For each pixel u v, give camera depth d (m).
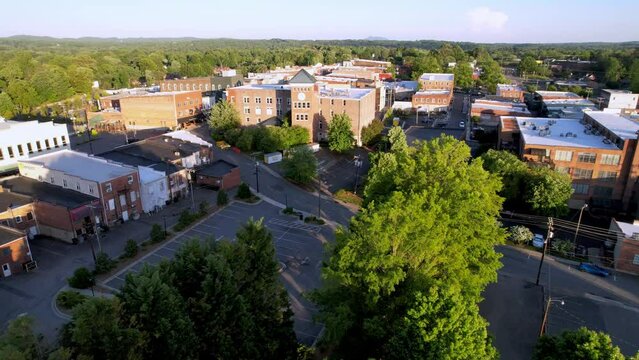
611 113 103.50
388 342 32.47
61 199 67.00
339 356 39.62
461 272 42.47
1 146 82.19
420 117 163.25
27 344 25.30
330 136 110.62
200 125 139.75
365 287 38.94
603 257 63.34
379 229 38.31
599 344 28.75
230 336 34.22
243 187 83.69
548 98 153.25
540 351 32.47
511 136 101.25
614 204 78.88
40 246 64.56
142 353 30.09
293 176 89.75
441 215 43.91
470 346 28.97
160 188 78.12
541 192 71.38
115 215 70.81
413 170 53.09
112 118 138.25
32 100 168.50
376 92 145.50
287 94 125.75
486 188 56.22
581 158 80.25
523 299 54.03
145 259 61.06
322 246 66.50
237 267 37.12
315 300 41.25
